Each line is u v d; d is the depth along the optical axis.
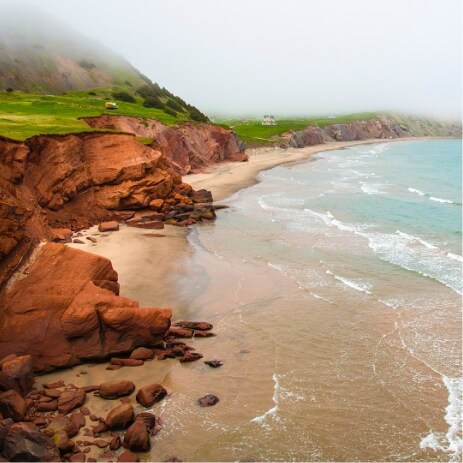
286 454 13.66
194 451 13.62
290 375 17.80
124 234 35.88
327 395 16.56
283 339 20.61
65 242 31.94
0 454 12.35
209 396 16.17
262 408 15.74
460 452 13.84
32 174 35.22
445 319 22.83
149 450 13.57
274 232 38.62
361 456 13.65
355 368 18.36
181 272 28.14
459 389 16.98
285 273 28.91
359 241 36.41
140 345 18.77
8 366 15.36
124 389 15.98
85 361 17.89
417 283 27.62
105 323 18.02
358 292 26.12
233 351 19.48
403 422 15.18
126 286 25.36
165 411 15.37
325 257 32.19
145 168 43.56
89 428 14.25
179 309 23.20
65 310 17.91
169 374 17.50
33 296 17.92
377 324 22.23
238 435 14.38
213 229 39.22
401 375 17.89
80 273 19.22
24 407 14.43
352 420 15.23
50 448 12.70
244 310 23.50
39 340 17.22
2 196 22.88
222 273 28.48
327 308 23.95
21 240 18.91
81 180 39.22
